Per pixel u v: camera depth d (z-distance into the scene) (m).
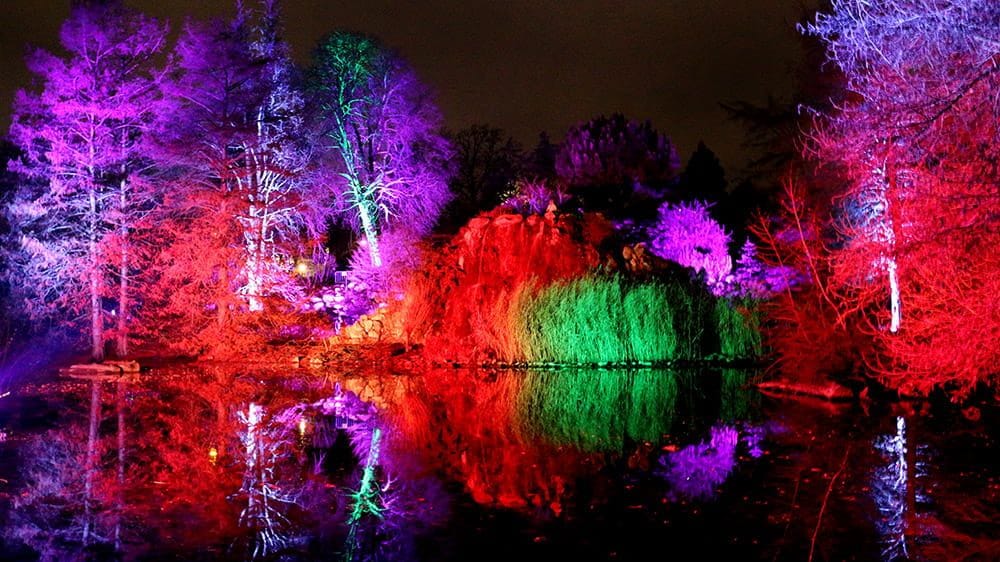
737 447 10.88
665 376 20.30
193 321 25.91
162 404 15.85
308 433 12.43
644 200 32.56
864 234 12.65
